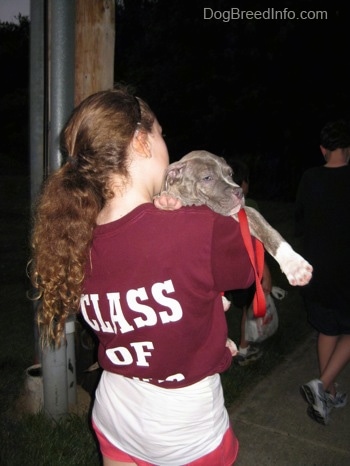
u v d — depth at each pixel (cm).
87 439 377
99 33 386
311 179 393
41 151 383
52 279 185
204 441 194
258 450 379
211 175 241
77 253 182
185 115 2369
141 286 176
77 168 186
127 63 2791
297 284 198
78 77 392
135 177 188
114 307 182
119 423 198
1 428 388
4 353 538
